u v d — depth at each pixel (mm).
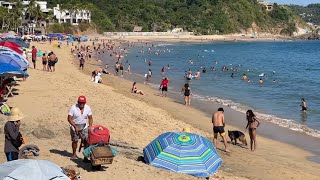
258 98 36656
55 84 28656
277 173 15586
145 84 41969
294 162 17969
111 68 55500
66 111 19297
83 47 83500
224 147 18672
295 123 26641
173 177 11758
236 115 28266
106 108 22422
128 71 52719
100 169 11383
